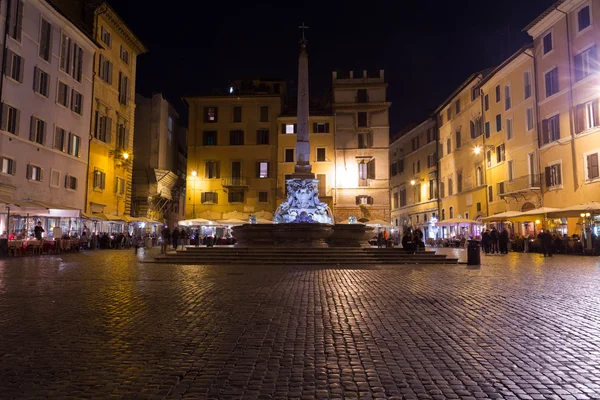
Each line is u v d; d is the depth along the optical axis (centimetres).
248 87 5972
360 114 5694
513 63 4112
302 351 584
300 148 2939
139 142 5191
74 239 3130
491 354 572
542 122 3700
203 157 5697
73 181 3538
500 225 4259
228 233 5500
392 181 7688
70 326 721
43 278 1400
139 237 4350
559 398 428
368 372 501
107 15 3978
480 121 4831
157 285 1241
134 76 4622
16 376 483
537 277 1475
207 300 984
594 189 3122
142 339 642
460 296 1048
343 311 859
